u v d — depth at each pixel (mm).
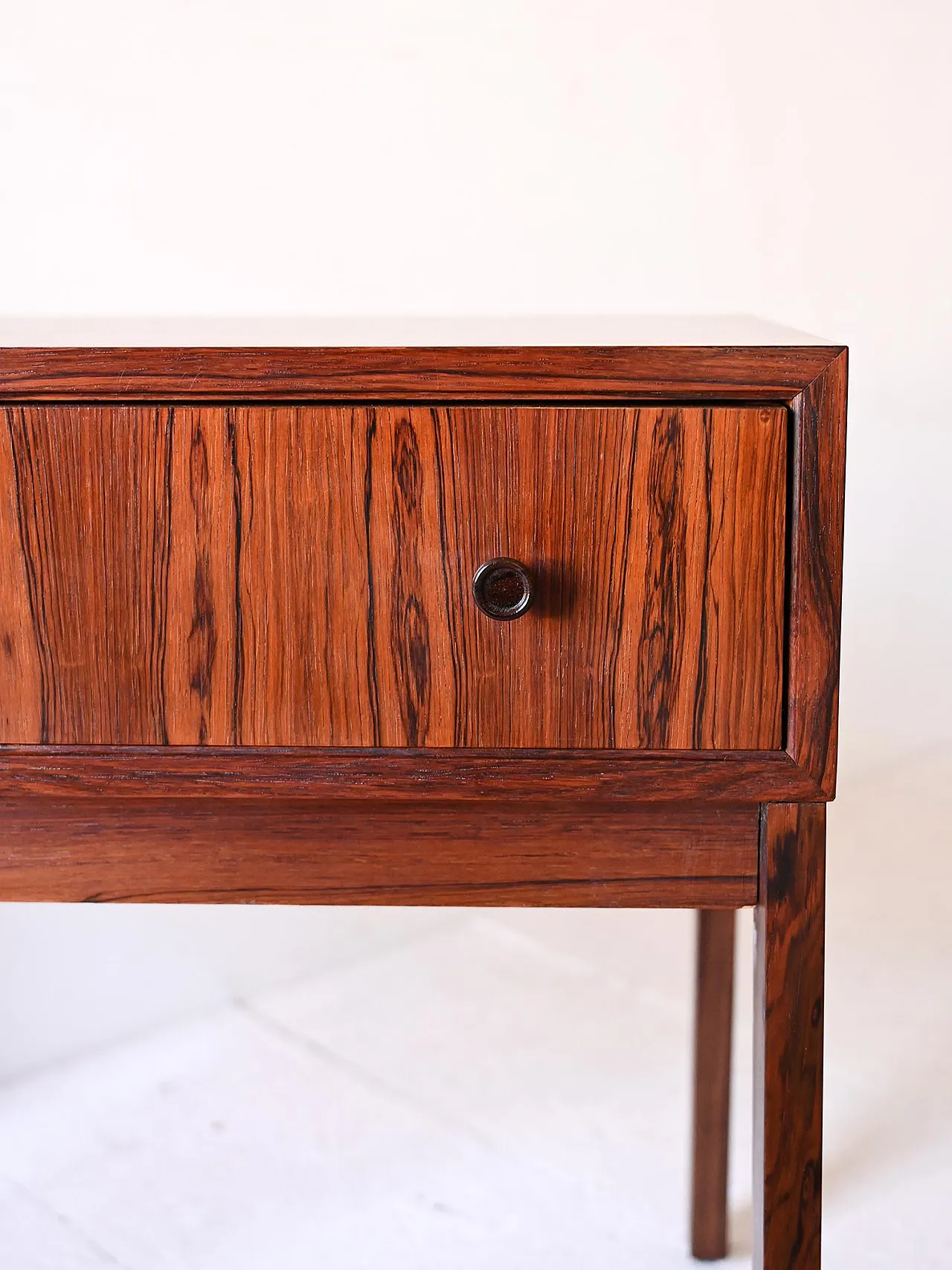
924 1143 1226
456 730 597
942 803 1781
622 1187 1179
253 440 582
